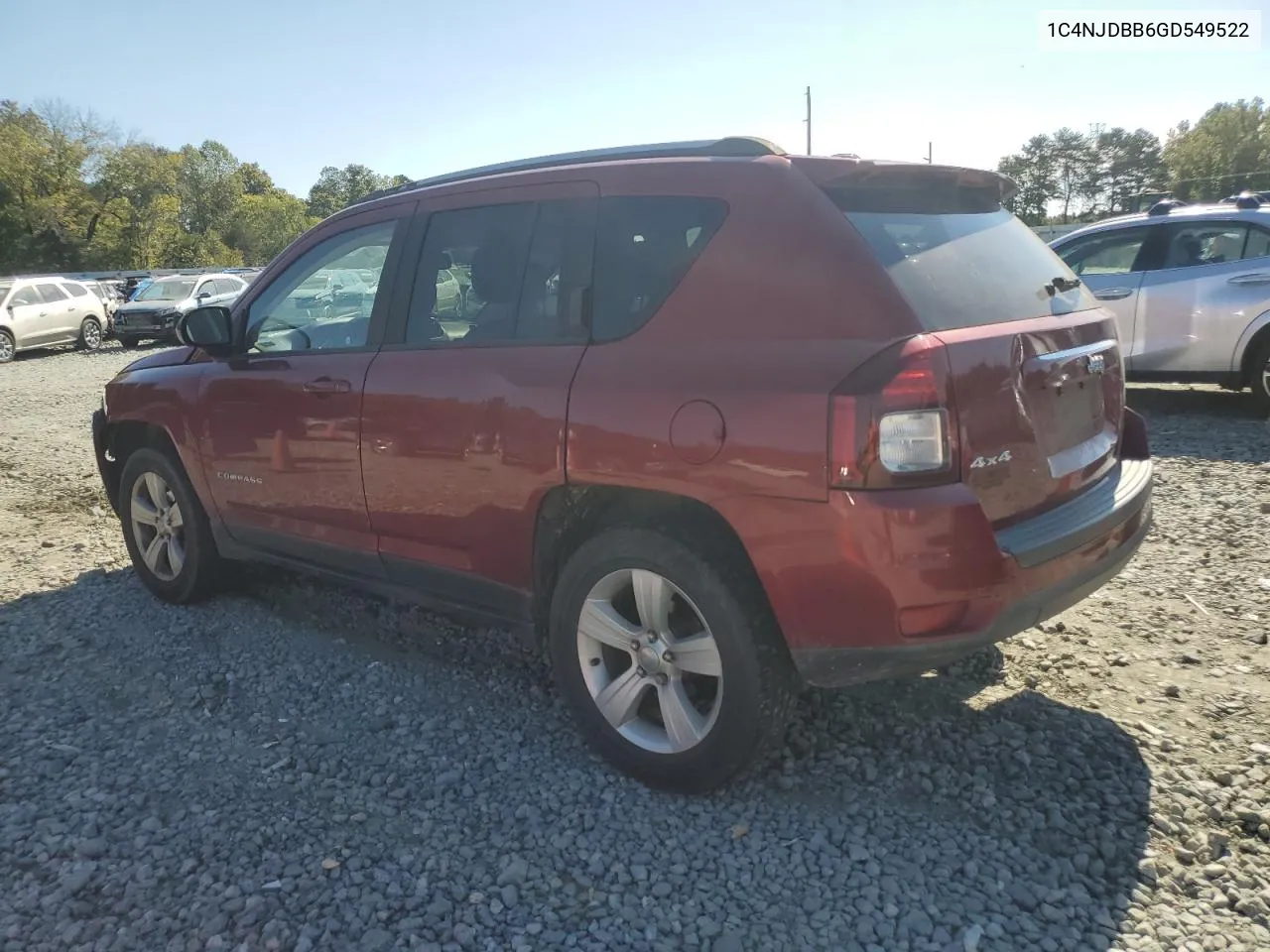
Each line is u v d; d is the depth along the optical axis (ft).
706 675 9.61
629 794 10.14
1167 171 246.47
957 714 11.55
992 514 8.92
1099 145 259.19
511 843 9.34
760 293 9.22
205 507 15.20
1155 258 28.91
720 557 9.34
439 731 11.58
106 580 17.57
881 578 8.36
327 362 12.90
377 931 8.12
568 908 8.41
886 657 8.63
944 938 7.95
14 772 10.80
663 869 8.93
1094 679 12.36
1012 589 8.73
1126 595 15.15
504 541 11.00
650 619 9.91
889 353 8.38
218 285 78.33
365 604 15.88
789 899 8.47
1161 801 9.66
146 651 14.19
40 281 71.20
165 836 9.52
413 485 11.77
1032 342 9.46
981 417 8.70
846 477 8.29
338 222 13.69
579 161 11.28
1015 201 12.30
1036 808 9.66
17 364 65.46
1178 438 25.98
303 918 8.31
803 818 9.63
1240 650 13.10
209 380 14.56
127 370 16.71
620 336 10.07
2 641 14.65
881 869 8.84
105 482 17.47
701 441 9.02
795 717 11.53
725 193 9.75
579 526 10.68
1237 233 27.63
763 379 8.80
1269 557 16.44
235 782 10.50
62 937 8.14
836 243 8.98
